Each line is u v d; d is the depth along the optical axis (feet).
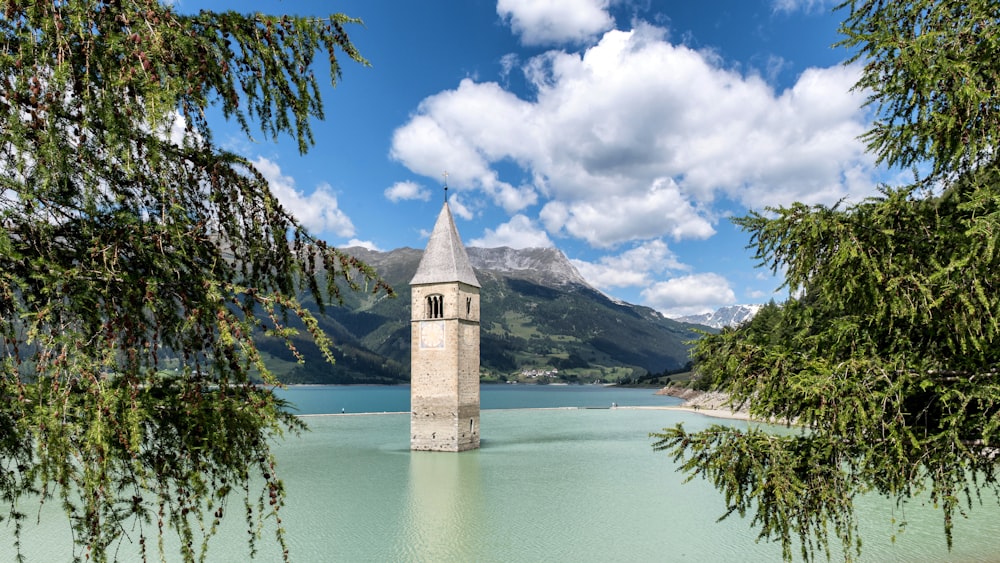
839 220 37.81
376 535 118.93
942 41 36.52
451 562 104.27
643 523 127.44
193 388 21.01
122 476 20.94
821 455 37.29
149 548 102.32
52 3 18.54
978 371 36.09
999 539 106.83
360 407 542.16
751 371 40.70
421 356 219.61
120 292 20.25
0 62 18.24
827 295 38.68
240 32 23.22
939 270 34.40
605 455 219.82
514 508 140.05
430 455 213.05
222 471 22.80
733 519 130.21
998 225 31.91
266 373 21.08
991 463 35.96
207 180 22.95
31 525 114.62
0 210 19.49
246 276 24.39
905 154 40.19
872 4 41.29
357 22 24.85
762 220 41.47
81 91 19.16
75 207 20.58
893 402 35.47
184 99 21.22
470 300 223.30
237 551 106.01
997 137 34.06
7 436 19.66
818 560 100.27
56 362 18.38
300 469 187.52
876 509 129.29
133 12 19.90
